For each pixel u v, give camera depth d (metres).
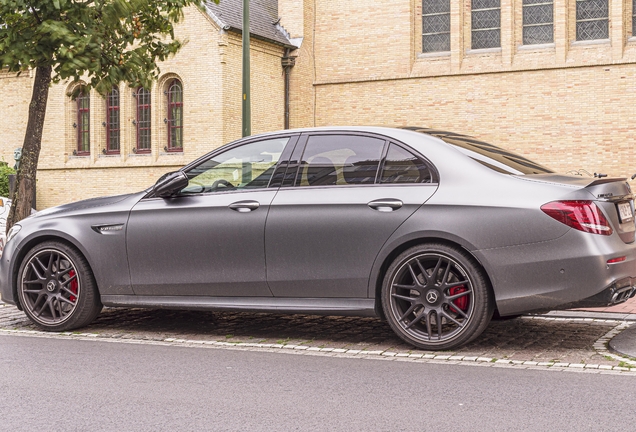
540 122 21.38
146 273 7.15
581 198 5.93
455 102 22.30
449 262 6.17
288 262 6.65
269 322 7.87
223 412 4.50
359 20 23.38
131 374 5.54
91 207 7.45
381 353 6.27
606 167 20.73
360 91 23.38
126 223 7.21
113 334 7.26
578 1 21.25
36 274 7.51
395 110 22.98
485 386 5.11
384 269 6.47
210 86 21.41
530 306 6.00
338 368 5.73
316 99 23.91
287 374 5.53
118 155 23.53
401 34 22.84
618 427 4.15
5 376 5.48
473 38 22.45
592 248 5.86
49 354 6.30
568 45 21.25
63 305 7.47
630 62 20.39
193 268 6.98
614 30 20.66
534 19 21.83
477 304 6.10
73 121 24.22
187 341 6.86
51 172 24.34
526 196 6.02
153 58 11.77
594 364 5.75
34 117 10.91
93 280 7.38
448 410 4.53
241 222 6.80
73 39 9.80
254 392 4.99
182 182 6.99
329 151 6.73
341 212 6.47
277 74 23.47
